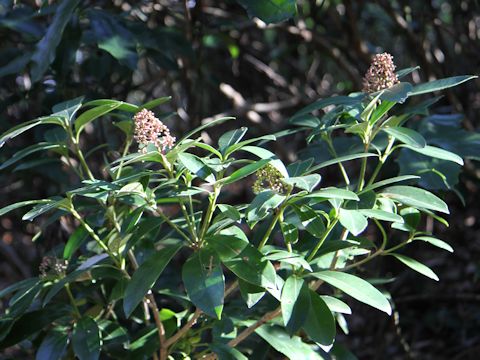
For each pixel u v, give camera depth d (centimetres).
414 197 108
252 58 241
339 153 134
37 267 171
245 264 100
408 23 216
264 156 101
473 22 229
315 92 249
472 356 208
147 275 102
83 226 119
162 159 101
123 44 146
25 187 196
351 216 100
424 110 121
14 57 163
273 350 161
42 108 158
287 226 106
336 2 230
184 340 120
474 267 222
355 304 223
